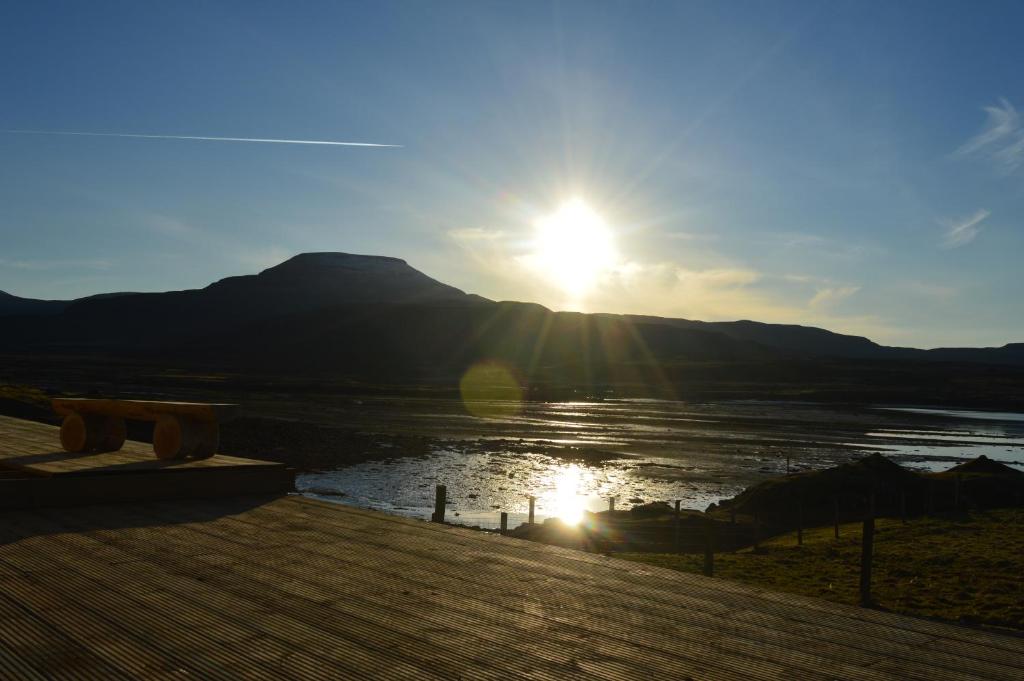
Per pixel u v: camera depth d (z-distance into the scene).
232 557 6.68
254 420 65.44
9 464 10.10
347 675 4.14
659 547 22.64
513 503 36.28
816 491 33.00
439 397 130.12
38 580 5.84
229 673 4.14
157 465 9.77
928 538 21.33
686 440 68.06
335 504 9.41
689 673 4.26
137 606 5.27
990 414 120.06
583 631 4.97
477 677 4.15
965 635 5.02
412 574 6.28
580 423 83.62
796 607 5.61
